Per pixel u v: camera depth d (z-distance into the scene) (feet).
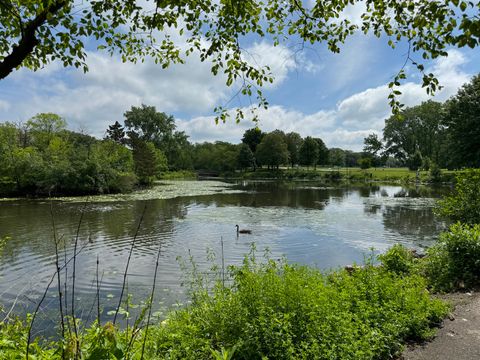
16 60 10.39
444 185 161.99
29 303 26.43
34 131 166.50
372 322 15.49
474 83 129.49
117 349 7.73
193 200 102.63
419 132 261.03
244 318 13.09
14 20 11.18
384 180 205.46
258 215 72.95
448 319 17.95
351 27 13.53
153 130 260.01
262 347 12.19
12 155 121.08
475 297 21.21
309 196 115.44
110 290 29.35
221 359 9.94
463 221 34.99
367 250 44.19
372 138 309.01
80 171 120.26
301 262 38.86
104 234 53.57
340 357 12.03
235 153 290.15
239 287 15.26
